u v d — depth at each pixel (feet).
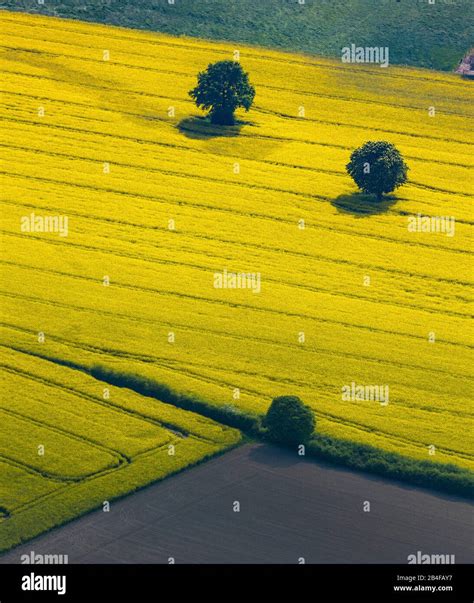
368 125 529.45
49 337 361.92
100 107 518.78
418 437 322.96
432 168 497.87
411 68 583.17
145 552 271.90
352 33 604.90
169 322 374.02
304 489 297.94
